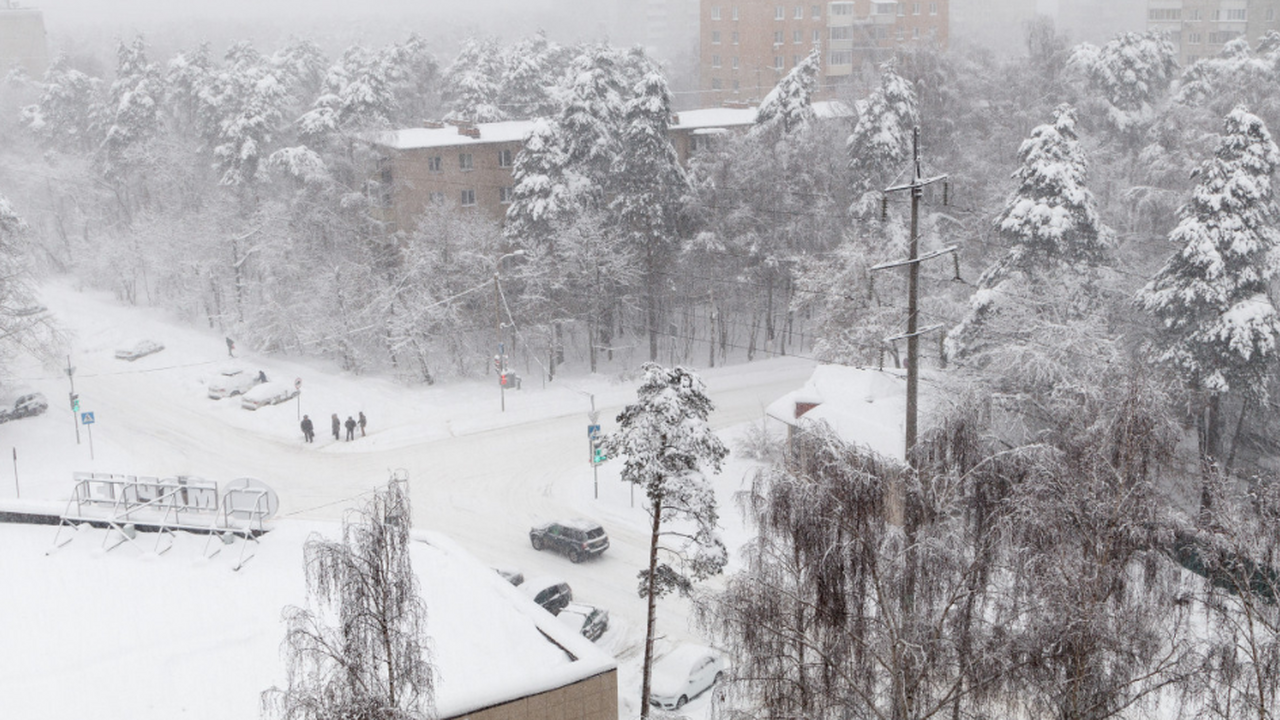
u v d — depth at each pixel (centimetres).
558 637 1672
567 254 5466
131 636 1667
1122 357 3266
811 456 1659
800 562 1596
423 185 6247
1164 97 7281
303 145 6334
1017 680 1470
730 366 5816
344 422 4816
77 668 1573
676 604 2941
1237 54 6931
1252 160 3466
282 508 3741
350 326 5659
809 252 5762
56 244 8500
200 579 1869
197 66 8856
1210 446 3544
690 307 6209
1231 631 1577
